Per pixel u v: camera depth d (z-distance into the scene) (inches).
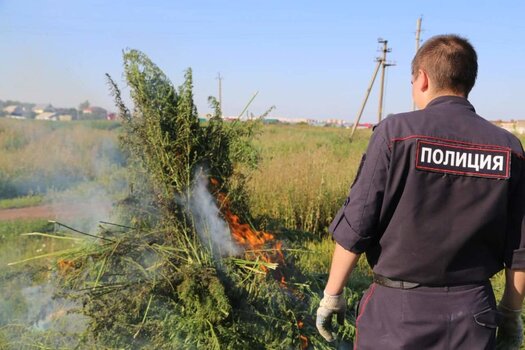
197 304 116.3
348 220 80.7
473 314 79.4
